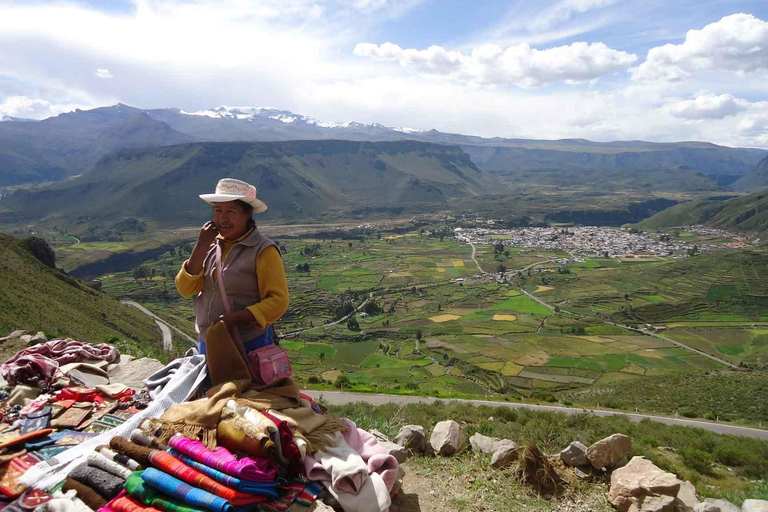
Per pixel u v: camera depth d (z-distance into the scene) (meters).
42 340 7.96
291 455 3.42
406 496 5.00
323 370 87.19
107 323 67.44
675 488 4.95
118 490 3.14
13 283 54.31
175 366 4.93
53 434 3.92
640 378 82.19
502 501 5.11
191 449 3.26
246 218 3.97
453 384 79.88
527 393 75.44
